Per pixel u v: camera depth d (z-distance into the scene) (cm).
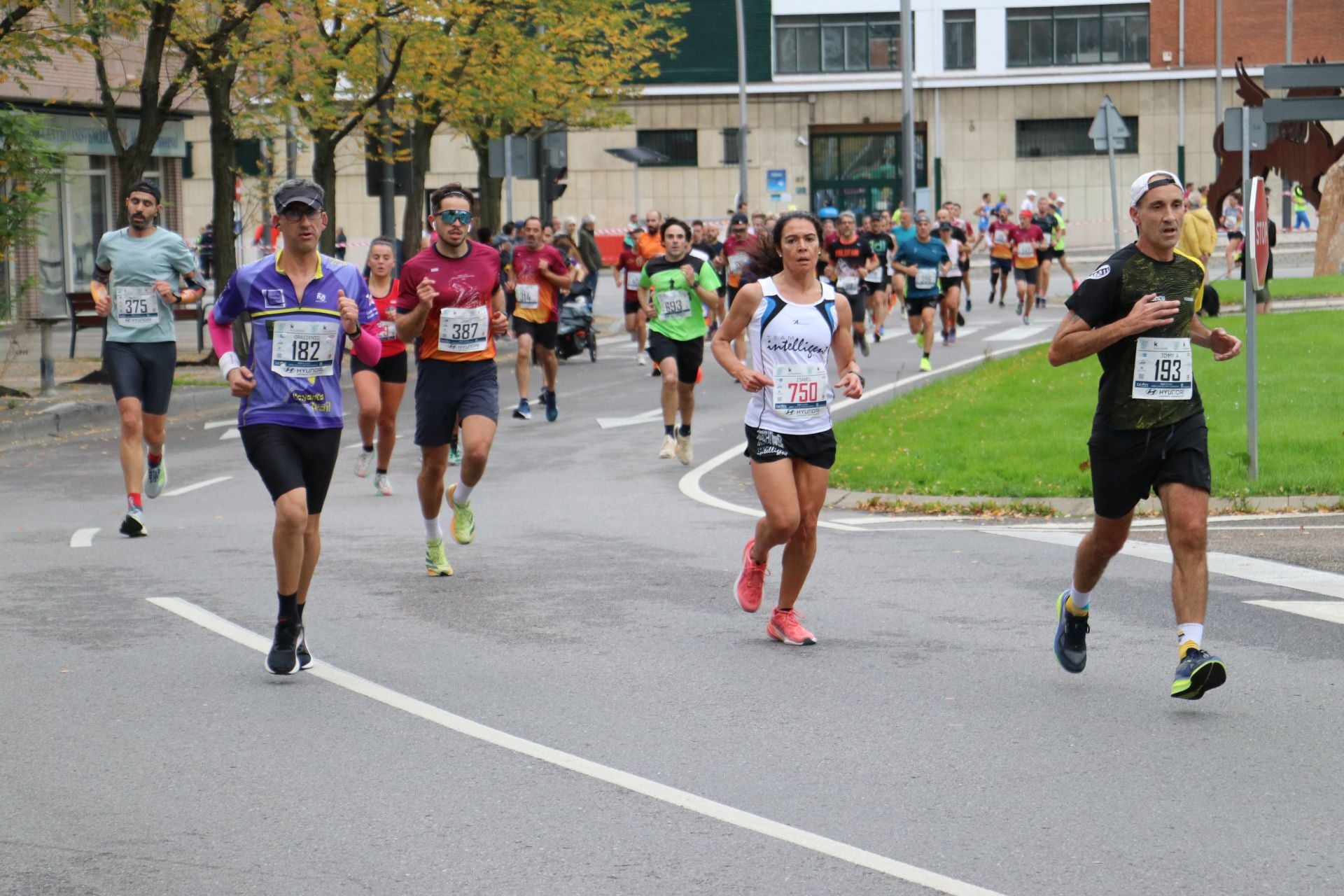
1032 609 1248
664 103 8550
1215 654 1086
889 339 4106
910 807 791
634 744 908
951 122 8462
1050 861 713
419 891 690
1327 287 4025
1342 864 705
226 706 1000
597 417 2723
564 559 1501
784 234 1122
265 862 727
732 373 1124
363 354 1092
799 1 8462
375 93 3738
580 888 690
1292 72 2033
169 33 3266
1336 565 1370
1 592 1360
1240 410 2202
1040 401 2477
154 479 1747
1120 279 961
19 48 2939
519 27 4238
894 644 1143
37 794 829
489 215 5259
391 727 948
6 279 3634
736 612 1261
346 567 1469
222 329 1075
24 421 2636
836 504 1814
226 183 3644
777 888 686
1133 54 8381
